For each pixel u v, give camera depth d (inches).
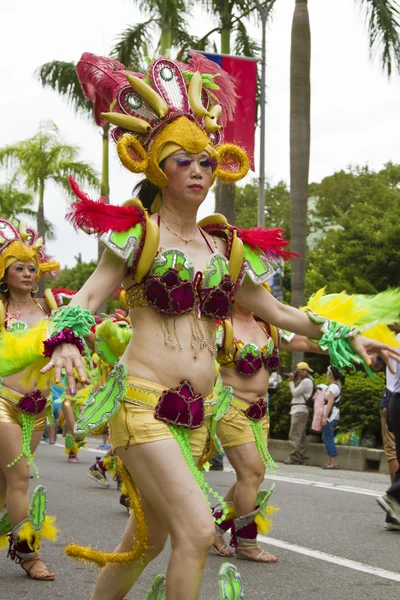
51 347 133.3
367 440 579.8
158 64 159.9
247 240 159.8
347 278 976.9
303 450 591.2
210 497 377.1
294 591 218.1
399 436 305.6
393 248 959.6
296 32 716.7
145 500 145.7
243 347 251.9
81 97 1027.9
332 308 162.1
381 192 1402.6
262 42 766.5
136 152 155.1
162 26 801.6
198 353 148.9
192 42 835.4
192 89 158.7
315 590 219.1
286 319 161.9
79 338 134.3
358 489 432.5
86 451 664.4
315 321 160.4
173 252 147.7
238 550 256.4
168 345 146.6
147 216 148.1
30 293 254.4
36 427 237.1
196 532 134.3
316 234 1828.2
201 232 158.1
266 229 161.9
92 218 143.2
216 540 263.7
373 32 718.5
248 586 223.0
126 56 837.8
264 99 763.4
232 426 252.1
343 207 1824.6
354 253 979.3
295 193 718.5
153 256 146.0
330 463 554.3
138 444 141.0
